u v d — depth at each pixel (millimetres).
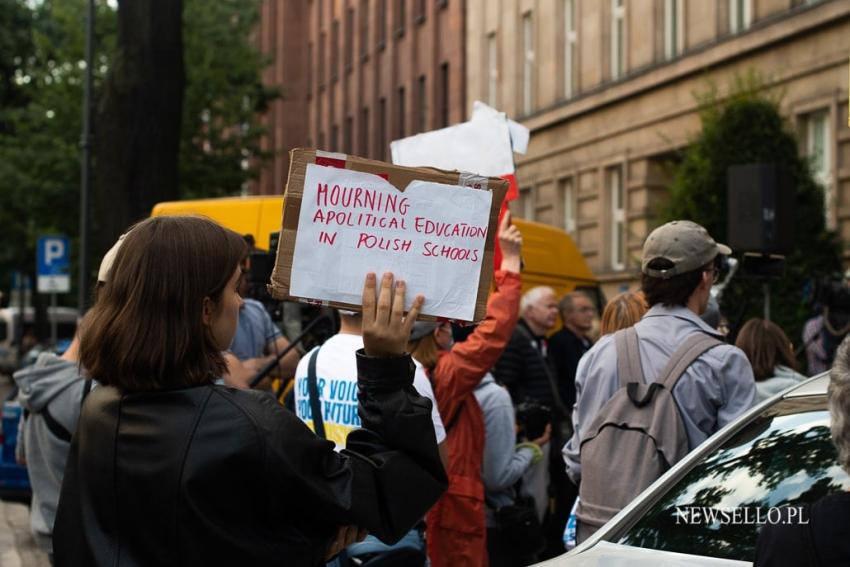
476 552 4695
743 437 3418
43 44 25516
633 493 3840
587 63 25391
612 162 24281
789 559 2230
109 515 2227
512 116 29047
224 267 2355
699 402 3908
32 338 36375
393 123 37062
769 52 19031
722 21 20375
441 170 2480
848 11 16922
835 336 9562
